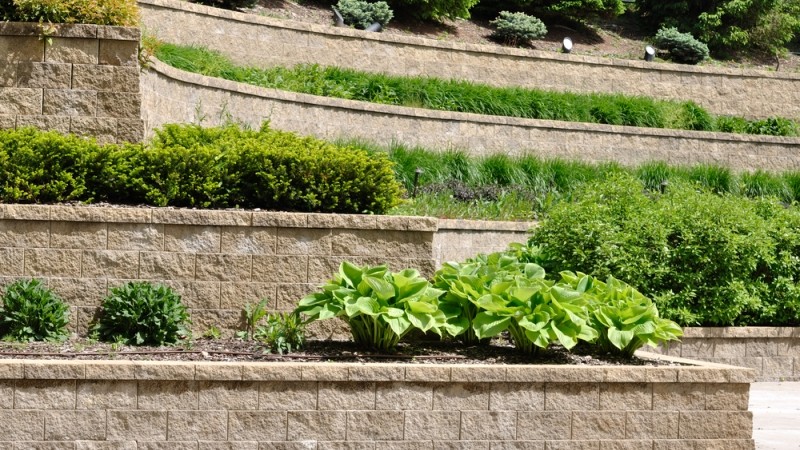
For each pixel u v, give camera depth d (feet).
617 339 22.77
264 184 26.81
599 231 30.09
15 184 25.48
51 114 28.96
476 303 22.63
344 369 20.20
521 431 20.88
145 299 23.52
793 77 62.08
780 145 55.26
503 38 62.69
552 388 21.04
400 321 21.97
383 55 53.42
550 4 66.08
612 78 58.54
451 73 55.11
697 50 64.90
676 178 48.44
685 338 31.86
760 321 33.55
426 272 26.03
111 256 24.57
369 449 20.26
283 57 50.29
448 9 60.49
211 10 47.42
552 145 50.75
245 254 25.09
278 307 25.21
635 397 21.43
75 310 24.38
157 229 24.77
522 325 22.11
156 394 19.69
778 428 25.75
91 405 19.49
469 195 43.19
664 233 30.99
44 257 24.35
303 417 20.10
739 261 31.73
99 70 29.12
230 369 19.85
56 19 29.19
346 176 27.20
